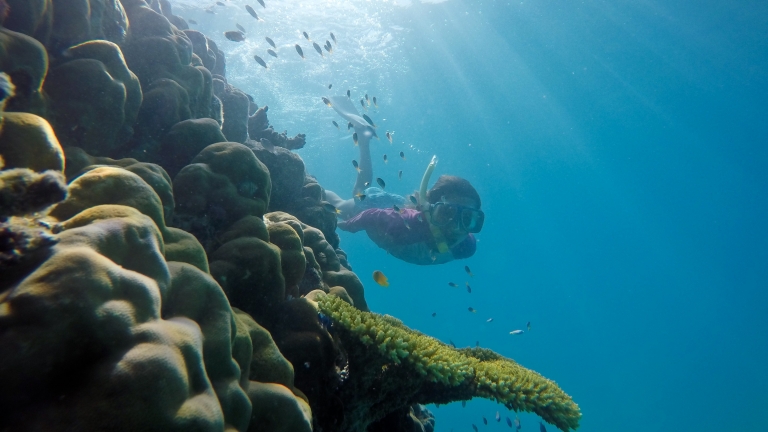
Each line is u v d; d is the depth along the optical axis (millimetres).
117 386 1271
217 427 1509
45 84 2795
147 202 2178
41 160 1933
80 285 1322
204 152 3352
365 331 3043
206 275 2152
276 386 2340
